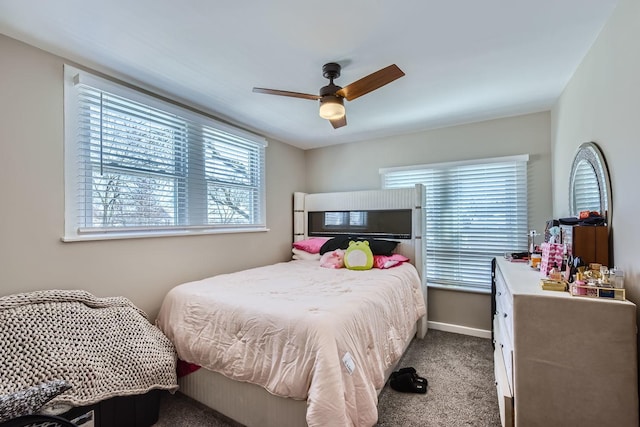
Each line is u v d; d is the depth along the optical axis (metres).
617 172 1.54
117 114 2.24
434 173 3.58
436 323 3.52
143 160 2.40
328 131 3.64
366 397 1.54
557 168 2.75
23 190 1.78
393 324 2.26
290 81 2.33
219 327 1.87
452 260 3.47
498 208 3.22
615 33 1.53
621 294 1.34
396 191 3.51
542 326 1.42
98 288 2.10
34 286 1.81
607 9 1.54
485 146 3.28
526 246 3.08
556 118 2.76
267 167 3.79
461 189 3.42
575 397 1.37
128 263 2.28
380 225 3.62
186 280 2.70
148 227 2.42
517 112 3.05
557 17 1.59
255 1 1.45
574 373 1.37
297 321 1.58
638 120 1.33
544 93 2.59
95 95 2.11
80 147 2.03
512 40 1.80
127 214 2.29
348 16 1.56
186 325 2.03
